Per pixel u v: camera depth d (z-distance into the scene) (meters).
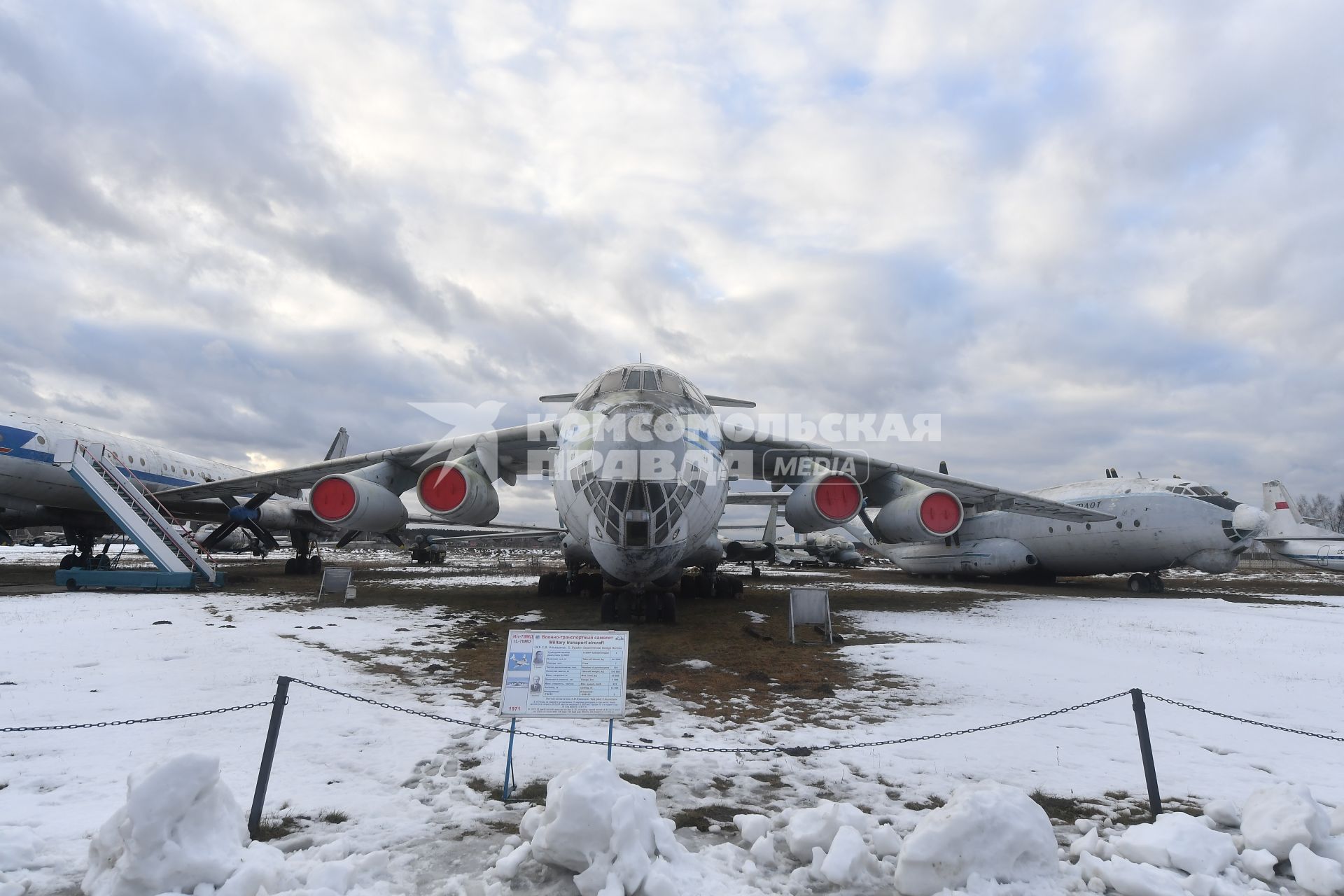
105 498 14.92
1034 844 3.04
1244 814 3.43
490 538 36.50
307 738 4.81
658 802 3.86
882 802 3.88
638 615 11.10
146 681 6.28
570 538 12.30
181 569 14.91
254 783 3.97
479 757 4.52
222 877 2.77
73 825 3.34
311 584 17.08
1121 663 7.95
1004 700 6.24
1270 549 26.83
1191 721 5.61
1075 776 4.34
